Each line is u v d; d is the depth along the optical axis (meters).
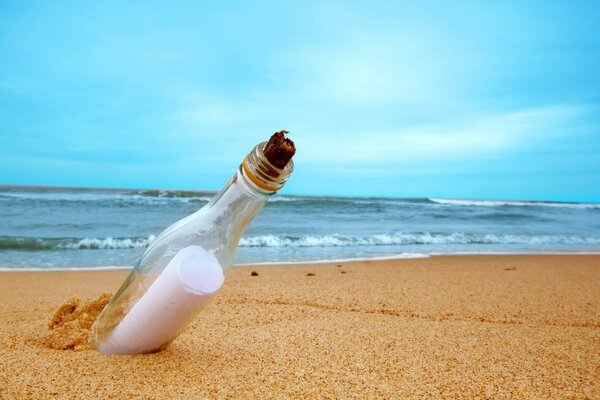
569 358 0.52
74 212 3.98
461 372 0.46
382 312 0.81
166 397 0.35
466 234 3.42
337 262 1.88
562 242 3.25
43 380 0.36
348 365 0.46
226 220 0.40
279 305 0.82
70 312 0.51
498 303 0.92
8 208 4.08
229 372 0.40
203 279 0.38
